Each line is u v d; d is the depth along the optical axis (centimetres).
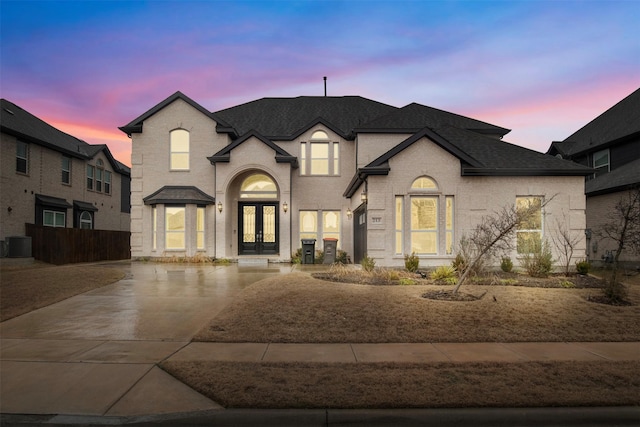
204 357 646
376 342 736
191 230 2027
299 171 2186
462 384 523
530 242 1451
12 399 496
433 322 829
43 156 2325
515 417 452
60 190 2472
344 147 2198
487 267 1405
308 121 2352
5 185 2036
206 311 945
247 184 2133
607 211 1973
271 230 2138
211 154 2127
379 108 2505
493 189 1559
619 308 937
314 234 2184
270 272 1562
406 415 449
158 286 1245
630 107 2312
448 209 1564
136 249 2092
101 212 2941
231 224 2100
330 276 1330
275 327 800
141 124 2138
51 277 1328
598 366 596
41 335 770
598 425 452
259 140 2023
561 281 1253
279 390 502
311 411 452
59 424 441
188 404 479
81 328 815
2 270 1592
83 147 2814
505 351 686
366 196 1549
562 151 2583
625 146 2142
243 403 469
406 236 1541
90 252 2153
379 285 1178
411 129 2023
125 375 570
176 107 2139
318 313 876
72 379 556
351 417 448
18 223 2120
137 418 448
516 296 1037
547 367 591
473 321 838
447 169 1554
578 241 1544
